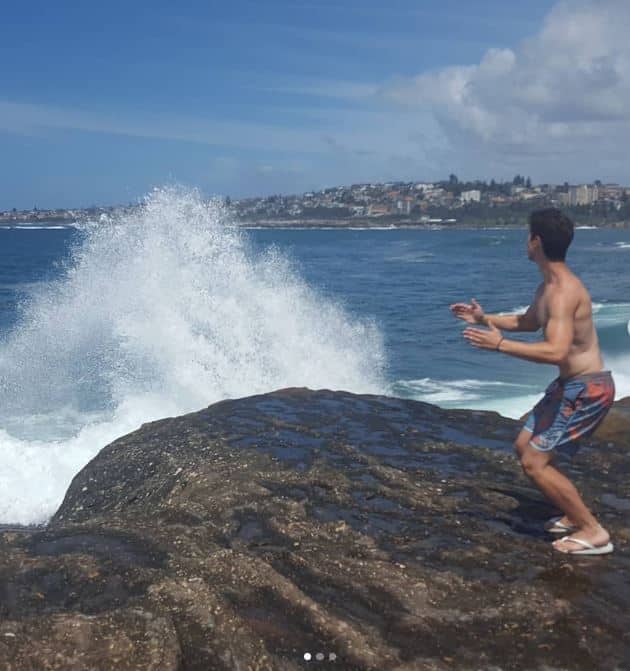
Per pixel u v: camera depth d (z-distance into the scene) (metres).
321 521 4.91
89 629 3.31
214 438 6.74
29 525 8.52
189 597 3.66
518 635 3.61
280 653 3.42
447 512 5.08
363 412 7.58
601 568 4.25
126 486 6.27
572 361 4.07
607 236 128.75
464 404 13.38
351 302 30.95
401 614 3.78
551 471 4.32
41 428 11.18
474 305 4.46
